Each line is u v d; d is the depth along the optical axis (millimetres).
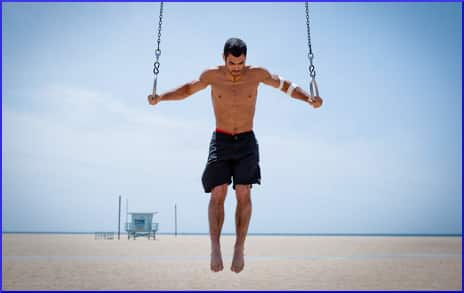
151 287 13609
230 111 5566
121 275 16406
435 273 17703
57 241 52344
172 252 30203
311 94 5625
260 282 14852
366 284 14500
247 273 17375
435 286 14195
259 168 5652
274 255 28328
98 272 17250
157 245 42469
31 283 14188
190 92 5703
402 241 65250
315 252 32219
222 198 5570
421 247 41531
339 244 50562
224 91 5555
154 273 17109
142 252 30062
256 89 5680
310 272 17781
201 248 36438
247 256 27266
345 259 24766
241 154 5527
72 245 40438
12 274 16359
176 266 19797
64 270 17781
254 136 5684
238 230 5531
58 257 24438
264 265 20688
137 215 58156
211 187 5555
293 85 5711
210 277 16047
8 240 52875
